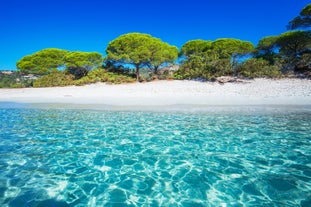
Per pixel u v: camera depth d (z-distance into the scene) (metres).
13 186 3.40
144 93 17.02
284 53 24.20
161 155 4.88
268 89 16.44
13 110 11.45
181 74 23.92
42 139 6.17
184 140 6.04
